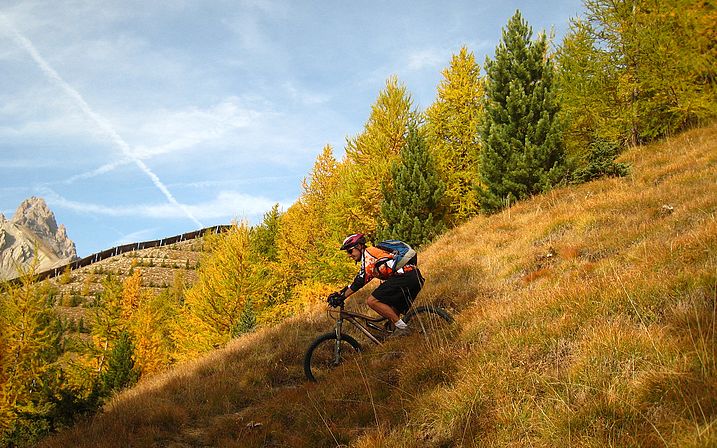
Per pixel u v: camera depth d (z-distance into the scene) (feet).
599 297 16.92
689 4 48.70
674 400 10.48
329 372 23.57
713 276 14.60
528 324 17.31
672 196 29.73
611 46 56.39
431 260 38.27
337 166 100.99
